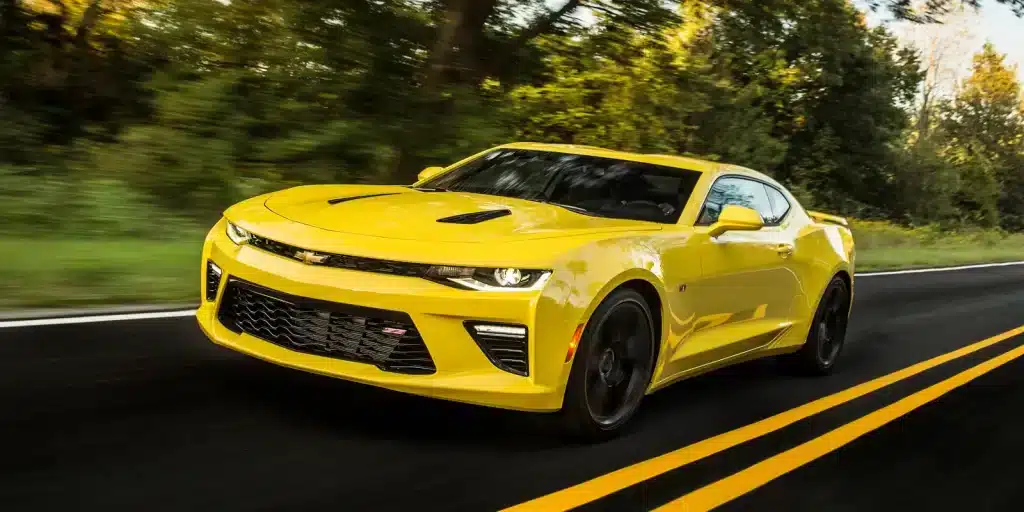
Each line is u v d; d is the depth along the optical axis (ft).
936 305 34.78
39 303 16.53
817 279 17.78
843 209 115.65
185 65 38.55
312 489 9.13
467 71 42.34
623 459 11.36
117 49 46.21
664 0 46.11
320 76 38.55
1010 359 23.47
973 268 60.49
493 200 13.48
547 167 15.21
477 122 40.40
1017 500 11.98
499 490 9.72
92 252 21.15
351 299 10.38
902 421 15.51
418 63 41.14
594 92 56.49
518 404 10.53
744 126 74.84
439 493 9.45
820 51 54.03
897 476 12.34
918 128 164.45
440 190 14.82
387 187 15.30
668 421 13.58
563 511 9.31
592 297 10.85
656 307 12.31
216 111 35.37
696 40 66.13
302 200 13.10
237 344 11.34
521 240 11.00
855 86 112.78
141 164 32.55
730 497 10.53
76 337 14.33
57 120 44.32
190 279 20.45
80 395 11.37
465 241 10.85
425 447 10.84
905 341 24.91
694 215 13.98
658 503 9.95
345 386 12.84
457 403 12.66
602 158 15.44
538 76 49.21
